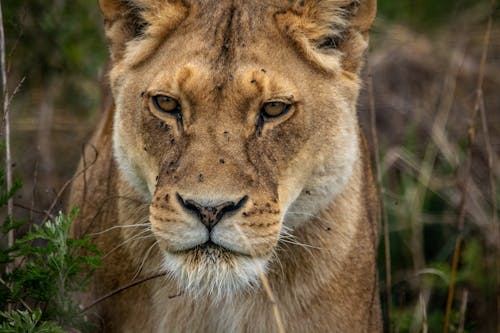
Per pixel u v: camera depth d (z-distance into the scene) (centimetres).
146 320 862
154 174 788
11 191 854
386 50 1555
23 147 1320
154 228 746
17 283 812
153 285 851
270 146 774
